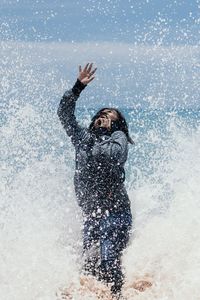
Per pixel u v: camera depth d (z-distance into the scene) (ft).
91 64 23.04
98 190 21.94
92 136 22.43
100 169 21.85
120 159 21.62
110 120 22.41
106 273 21.21
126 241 21.98
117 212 21.90
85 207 22.22
